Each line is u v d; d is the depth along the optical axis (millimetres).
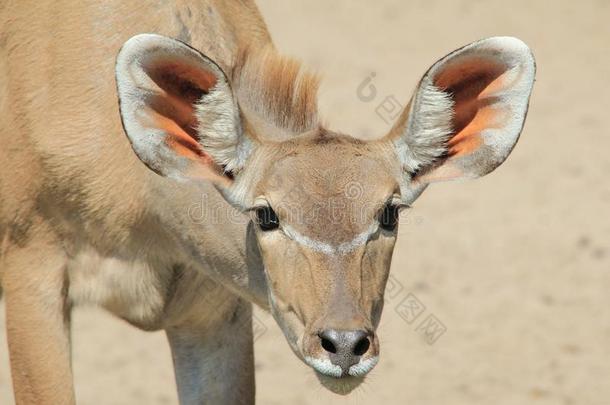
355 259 16750
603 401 28281
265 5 55844
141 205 19875
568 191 38781
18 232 20516
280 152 17391
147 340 31688
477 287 33312
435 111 17672
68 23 20516
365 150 17453
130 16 20297
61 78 20281
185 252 19688
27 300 20516
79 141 19984
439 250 35312
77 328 32219
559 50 49969
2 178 20516
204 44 19766
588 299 32719
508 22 52938
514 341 30859
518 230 36406
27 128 20297
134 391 29062
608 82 46969
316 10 55094
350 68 47812
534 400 28359
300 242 16828
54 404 20547
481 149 17844
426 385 29000
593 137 42406
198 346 21469
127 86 17172
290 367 30016
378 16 54156
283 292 17047
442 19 53594
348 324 16266
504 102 17766
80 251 20547
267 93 18812
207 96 17484
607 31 51719
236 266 18812
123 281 20531
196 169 17672
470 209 37812
